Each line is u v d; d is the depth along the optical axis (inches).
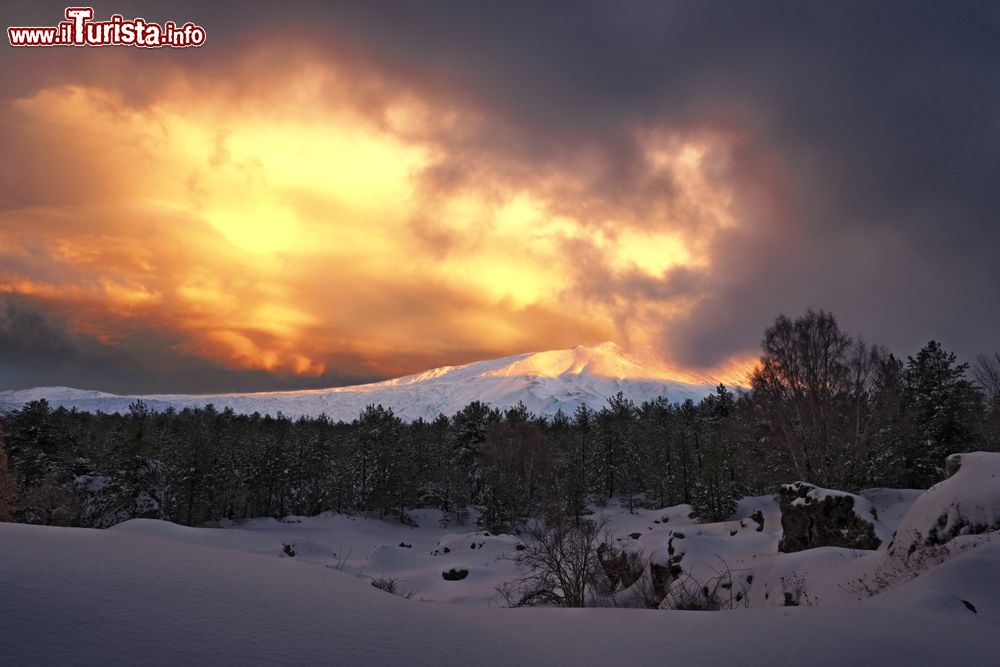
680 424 3577.8
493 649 220.5
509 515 2866.6
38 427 2337.6
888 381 1647.4
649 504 3678.6
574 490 2377.0
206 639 170.6
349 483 3946.9
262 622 196.2
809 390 1601.9
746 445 2039.9
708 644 252.4
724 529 1382.9
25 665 134.0
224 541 1620.3
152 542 299.0
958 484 545.0
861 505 797.2
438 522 3762.3
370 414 4468.5
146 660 149.2
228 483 3467.0
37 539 259.4
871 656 238.8
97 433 4037.9
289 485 3868.1
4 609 161.6
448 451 4173.2
